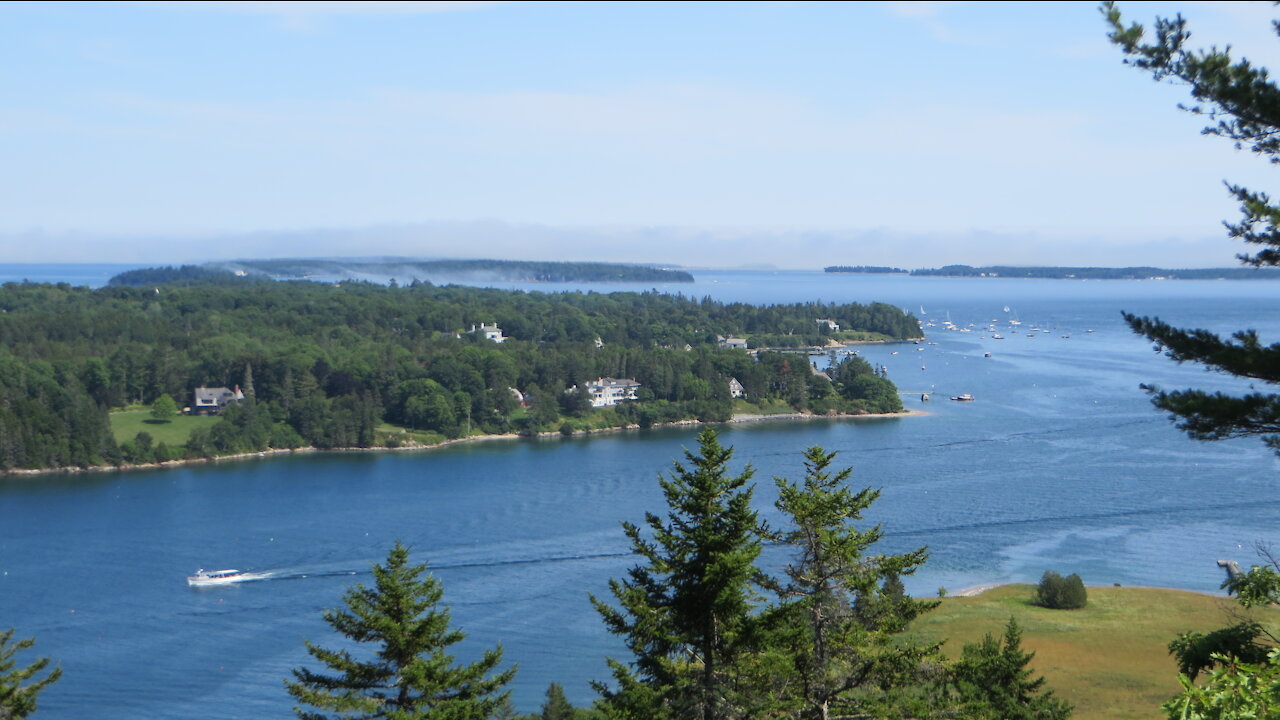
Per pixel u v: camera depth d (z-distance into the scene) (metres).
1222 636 22.45
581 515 120.38
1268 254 23.62
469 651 76.62
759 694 31.27
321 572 99.62
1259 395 22.72
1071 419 183.50
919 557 33.81
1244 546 100.06
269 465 162.38
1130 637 75.19
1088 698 64.06
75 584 96.50
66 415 162.88
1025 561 97.44
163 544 110.38
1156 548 100.38
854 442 169.50
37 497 136.62
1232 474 132.00
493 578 95.94
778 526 103.94
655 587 32.25
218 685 73.06
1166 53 22.89
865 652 31.97
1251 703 16.84
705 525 31.59
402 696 33.00
